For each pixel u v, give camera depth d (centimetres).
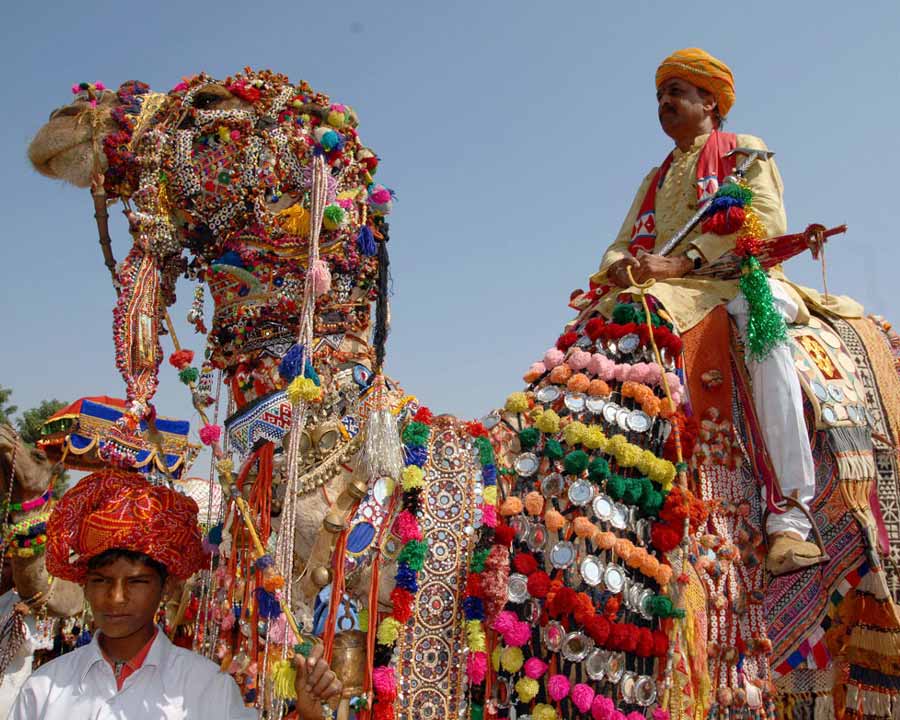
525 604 230
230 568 229
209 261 253
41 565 475
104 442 249
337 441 232
